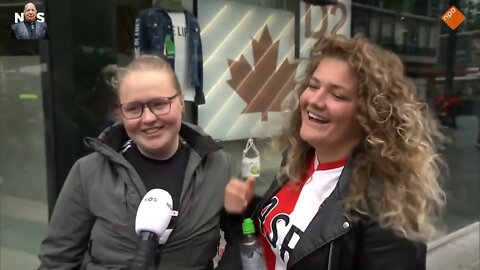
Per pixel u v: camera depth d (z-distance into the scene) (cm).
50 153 343
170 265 164
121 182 167
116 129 180
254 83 423
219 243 185
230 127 407
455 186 524
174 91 167
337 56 146
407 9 504
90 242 167
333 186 152
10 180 384
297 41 453
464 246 501
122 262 161
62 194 172
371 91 139
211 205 174
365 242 138
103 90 331
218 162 181
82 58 333
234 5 404
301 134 155
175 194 171
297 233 151
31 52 345
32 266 379
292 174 167
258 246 162
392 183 138
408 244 135
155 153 172
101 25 339
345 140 150
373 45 146
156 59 173
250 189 176
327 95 146
